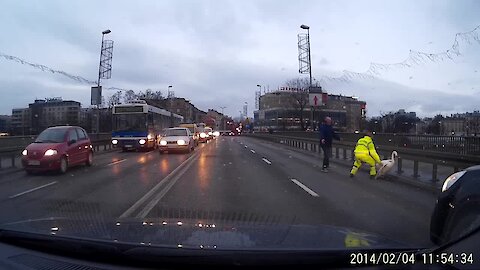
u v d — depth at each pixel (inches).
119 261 118.7
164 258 113.6
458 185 182.9
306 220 267.1
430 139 595.5
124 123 1067.9
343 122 2363.4
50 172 576.1
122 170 602.2
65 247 126.3
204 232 143.3
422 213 296.0
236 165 682.8
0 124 1518.2
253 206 318.7
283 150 1161.4
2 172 587.8
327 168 601.0
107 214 284.0
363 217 280.7
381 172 504.4
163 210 299.9
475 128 976.3
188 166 660.7
